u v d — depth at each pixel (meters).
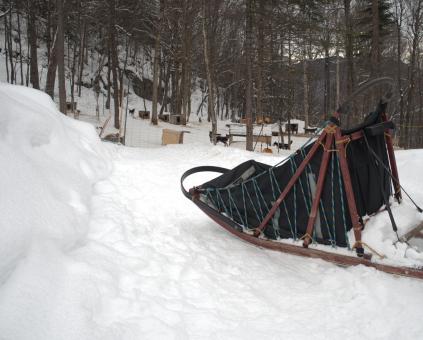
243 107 43.12
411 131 27.34
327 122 4.25
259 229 4.72
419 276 3.58
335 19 21.73
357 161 4.24
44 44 34.09
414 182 7.07
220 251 4.52
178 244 4.54
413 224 4.17
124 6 26.97
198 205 5.07
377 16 16.69
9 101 5.36
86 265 3.39
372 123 4.22
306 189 4.48
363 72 26.39
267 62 22.02
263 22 15.63
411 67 25.38
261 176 4.77
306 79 31.00
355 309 3.30
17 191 3.66
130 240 4.39
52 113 7.23
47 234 3.54
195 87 43.44
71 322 2.68
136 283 3.48
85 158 6.62
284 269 4.16
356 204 4.25
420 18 24.00
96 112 27.89
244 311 3.27
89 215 4.70
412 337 2.89
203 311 3.20
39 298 2.77
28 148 5.02
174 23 27.84
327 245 4.38
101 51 37.19
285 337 2.91
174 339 2.79
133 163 8.81
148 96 38.81
